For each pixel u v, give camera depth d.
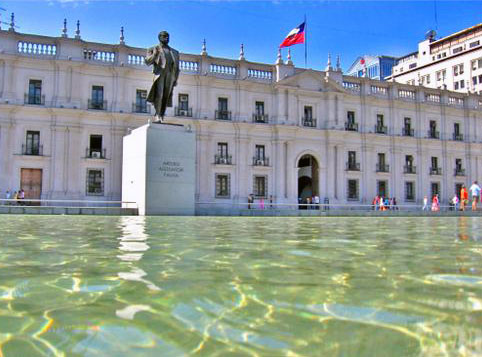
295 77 41.47
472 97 50.06
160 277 3.07
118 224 9.69
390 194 45.12
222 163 39.16
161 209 16.70
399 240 6.11
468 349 1.69
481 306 2.30
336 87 43.03
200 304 2.34
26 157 34.03
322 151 42.69
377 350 1.67
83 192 35.31
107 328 1.94
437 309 2.25
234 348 1.71
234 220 13.07
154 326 1.97
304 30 40.38
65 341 1.79
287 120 41.34
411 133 46.91
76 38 35.38
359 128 44.41
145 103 37.56
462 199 32.38
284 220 13.78
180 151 17.19
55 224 9.48
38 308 2.25
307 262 3.82
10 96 33.75
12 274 3.17
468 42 77.31
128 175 17.97
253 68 41.12
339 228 9.20
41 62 34.56
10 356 1.63
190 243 5.42
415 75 85.00
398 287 2.77
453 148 48.56
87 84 36.00
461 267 3.56
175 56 17.19
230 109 40.22
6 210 17.08
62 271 3.30
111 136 36.31
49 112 34.53
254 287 2.75
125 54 36.81
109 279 2.99
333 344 1.74
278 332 1.88
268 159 40.88
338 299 2.45
